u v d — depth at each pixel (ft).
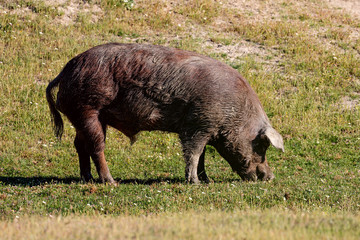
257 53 214.07
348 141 163.73
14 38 202.08
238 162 118.52
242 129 115.14
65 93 114.32
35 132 158.20
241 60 206.39
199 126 112.06
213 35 224.33
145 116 112.57
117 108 113.39
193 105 111.14
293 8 259.80
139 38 215.72
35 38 206.08
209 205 94.94
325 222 64.44
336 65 207.10
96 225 65.98
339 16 253.24
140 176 133.49
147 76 110.83
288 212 83.76
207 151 157.89
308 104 183.73
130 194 104.94
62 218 79.71
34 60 193.47
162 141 160.97
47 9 223.10
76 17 224.94
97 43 207.21
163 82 110.63
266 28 231.09
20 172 135.13
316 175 130.93
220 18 240.32
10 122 161.48
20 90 175.63
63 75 115.85
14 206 98.02
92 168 140.67
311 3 270.05
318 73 201.57
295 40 224.53
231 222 64.39
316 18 249.34
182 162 148.25
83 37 212.84
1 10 216.74
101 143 115.96
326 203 98.43
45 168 139.85
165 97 111.14
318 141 162.50
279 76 199.31
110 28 219.20
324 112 179.73
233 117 112.98
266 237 54.19
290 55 213.87
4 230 64.44
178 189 106.93
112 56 112.98
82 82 112.37
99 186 111.55
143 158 148.97
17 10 219.20
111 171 137.80
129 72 111.34
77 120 114.73
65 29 215.92
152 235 56.80
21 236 59.93
